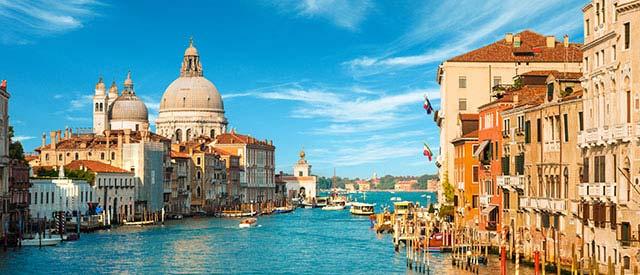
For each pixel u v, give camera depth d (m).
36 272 72.81
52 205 119.75
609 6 49.84
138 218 152.38
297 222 157.88
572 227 56.31
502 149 72.25
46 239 97.00
